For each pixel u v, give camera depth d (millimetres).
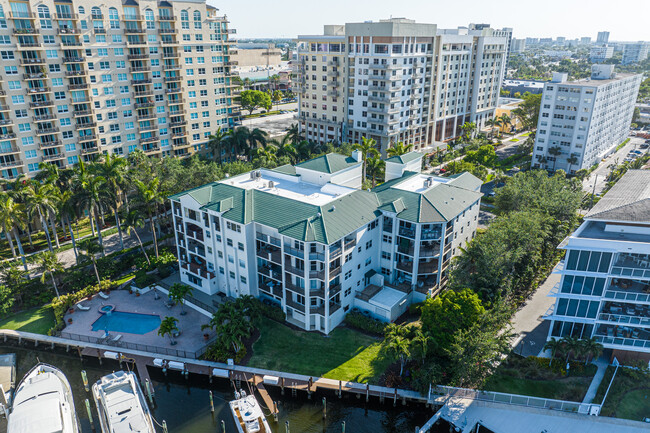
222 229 59438
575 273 46781
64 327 58688
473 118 151750
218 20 107000
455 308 47562
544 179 80125
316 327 56750
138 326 58812
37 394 45750
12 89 78688
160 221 84500
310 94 135375
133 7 91938
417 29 116125
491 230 59688
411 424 46031
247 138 109688
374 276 61656
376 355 52281
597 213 48281
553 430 42219
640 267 45125
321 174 66250
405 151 98875
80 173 75250
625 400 44938
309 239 51375
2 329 58688
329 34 137000
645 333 48375
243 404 45062
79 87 86000
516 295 62062
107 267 70312
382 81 114250
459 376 44625
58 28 82000
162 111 101312
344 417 46594
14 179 81250
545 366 48969
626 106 140125
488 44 146375
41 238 82812
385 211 59094
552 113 115875
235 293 62750
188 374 50844
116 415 42875
